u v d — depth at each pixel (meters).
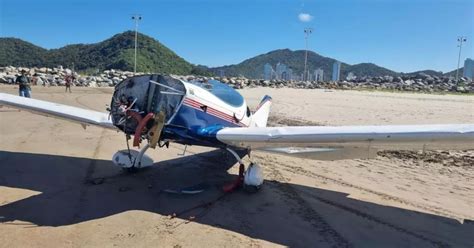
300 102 23.55
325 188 6.54
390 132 4.91
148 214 5.14
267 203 5.73
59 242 4.21
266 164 8.01
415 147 5.22
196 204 5.61
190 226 4.80
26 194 5.71
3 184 6.13
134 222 4.86
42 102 7.60
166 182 6.59
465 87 52.81
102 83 38.88
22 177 6.54
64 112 6.99
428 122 14.85
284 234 4.68
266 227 4.87
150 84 5.80
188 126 5.86
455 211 5.60
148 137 5.65
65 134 10.61
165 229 4.68
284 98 26.77
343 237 4.65
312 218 5.21
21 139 9.72
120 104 5.87
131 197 5.79
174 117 5.76
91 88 32.31
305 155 6.14
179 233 4.58
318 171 7.62
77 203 5.45
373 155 5.72
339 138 5.14
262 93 32.91
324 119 15.52
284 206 5.63
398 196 6.20
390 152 9.31
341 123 14.48
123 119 5.91
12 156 7.96
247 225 4.91
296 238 4.59
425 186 6.78
